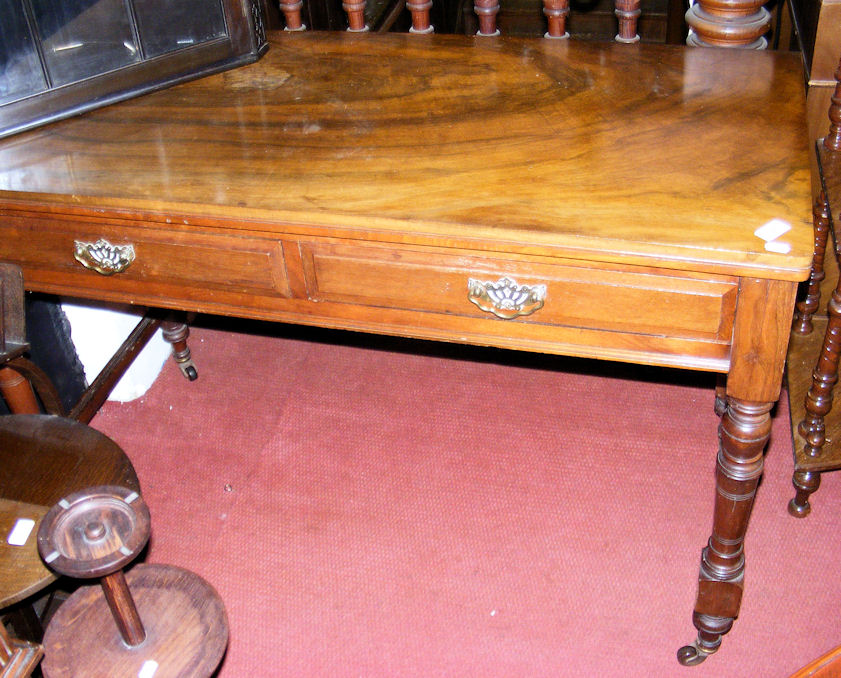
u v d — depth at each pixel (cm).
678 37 335
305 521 190
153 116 160
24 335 148
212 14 168
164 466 204
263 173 141
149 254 144
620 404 213
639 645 165
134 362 225
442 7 359
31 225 147
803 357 186
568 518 188
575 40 176
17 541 132
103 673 123
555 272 127
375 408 216
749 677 158
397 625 170
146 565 137
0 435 148
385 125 152
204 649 126
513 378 222
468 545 183
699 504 188
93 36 158
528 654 164
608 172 135
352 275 137
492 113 154
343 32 186
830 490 189
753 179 131
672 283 123
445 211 128
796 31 208
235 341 239
